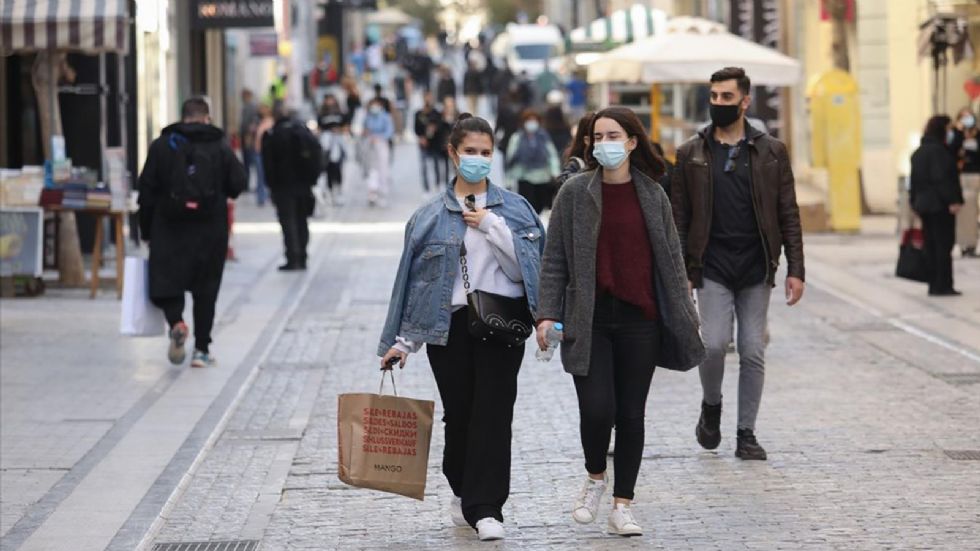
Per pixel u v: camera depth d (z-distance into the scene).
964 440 25.12
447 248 19.11
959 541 19.03
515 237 19.12
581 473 23.22
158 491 22.50
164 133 31.98
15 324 39.25
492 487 19.39
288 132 51.25
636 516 20.61
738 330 23.55
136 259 32.28
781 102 77.69
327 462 24.55
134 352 35.16
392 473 19.02
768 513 20.61
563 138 72.75
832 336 36.97
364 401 19.00
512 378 19.39
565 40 72.12
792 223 23.06
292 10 127.75
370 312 42.25
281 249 58.94
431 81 194.25
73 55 53.69
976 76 63.97
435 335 19.00
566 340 19.00
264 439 26.36
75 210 43.16
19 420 27.66
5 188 41.81
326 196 81.31
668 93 72.94
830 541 19.12
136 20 57.88
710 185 22.92
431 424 19.11
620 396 19.38
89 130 53.94
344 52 188.25
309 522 20.88
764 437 25.52
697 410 28.05
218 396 29.92
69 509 21.48
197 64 89.62
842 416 27.27
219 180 32.16
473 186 19.44
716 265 23.06
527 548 19.12
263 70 134.75
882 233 61.34
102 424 27.30
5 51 42.62
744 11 81.81
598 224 18.98
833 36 70.31
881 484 22.19
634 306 19.06
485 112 143.50
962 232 52.50
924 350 34.56
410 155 115.75
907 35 67.75
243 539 20.08
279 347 36.44
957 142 52.78
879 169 68.75
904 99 67.88
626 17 69.25
